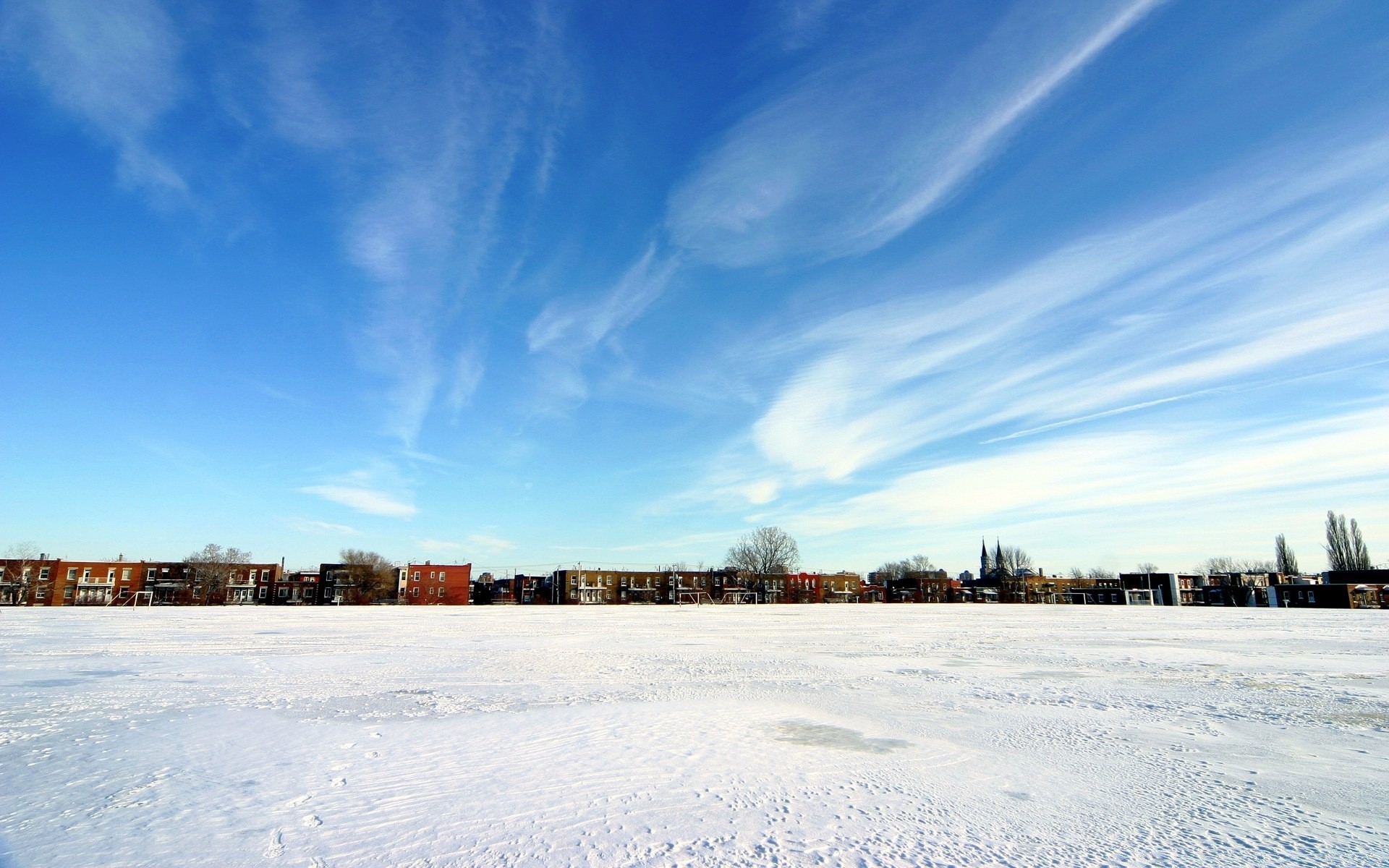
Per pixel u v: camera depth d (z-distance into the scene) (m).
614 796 9.34
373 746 12.12
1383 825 8.23
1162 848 7.57
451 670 22.86
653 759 11.26
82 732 13.35
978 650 30.09
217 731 13.36
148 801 9.13
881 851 7.47
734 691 18.48
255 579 144.25
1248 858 7.29
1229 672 21.95
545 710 15.67
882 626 49.56
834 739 12.77
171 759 11.34
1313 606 112.00
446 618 64.19
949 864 7.14
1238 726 13.91
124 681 20.02
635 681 20.38
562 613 79.88
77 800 9.23
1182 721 14.44
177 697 17.39
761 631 43.00
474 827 8.16
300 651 29.30
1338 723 14.13
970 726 13.93
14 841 7.76
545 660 25.78
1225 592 130.62
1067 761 11.24
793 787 9.76
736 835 7.92
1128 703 16.55
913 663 24.84
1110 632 41.28
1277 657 26.36
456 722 14.25
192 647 31.16
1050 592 169.00
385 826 8.21
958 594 173.62
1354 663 24.08
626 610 89.00
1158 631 41.75
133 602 130.38
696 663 25.11
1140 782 10.08
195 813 8.66
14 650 29.53
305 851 7.49
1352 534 127.56
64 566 130.25
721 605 124.94
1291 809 8.84
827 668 23.30
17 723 14.23
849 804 9.02
